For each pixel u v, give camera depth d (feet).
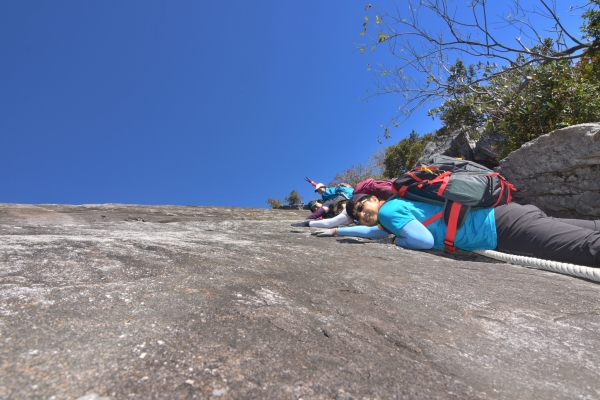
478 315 5.76
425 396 3.53
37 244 7.58
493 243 10.50
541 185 14.88
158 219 16.48
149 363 3.58
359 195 12.69
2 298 4.62
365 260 9.06
